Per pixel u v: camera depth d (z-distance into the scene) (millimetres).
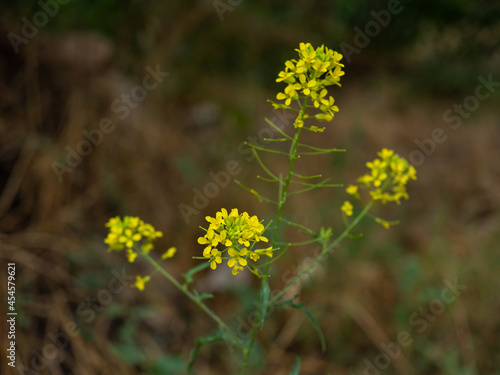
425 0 5949
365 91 6453
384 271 3426
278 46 5984
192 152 4059
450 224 4129
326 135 5109
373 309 3205
